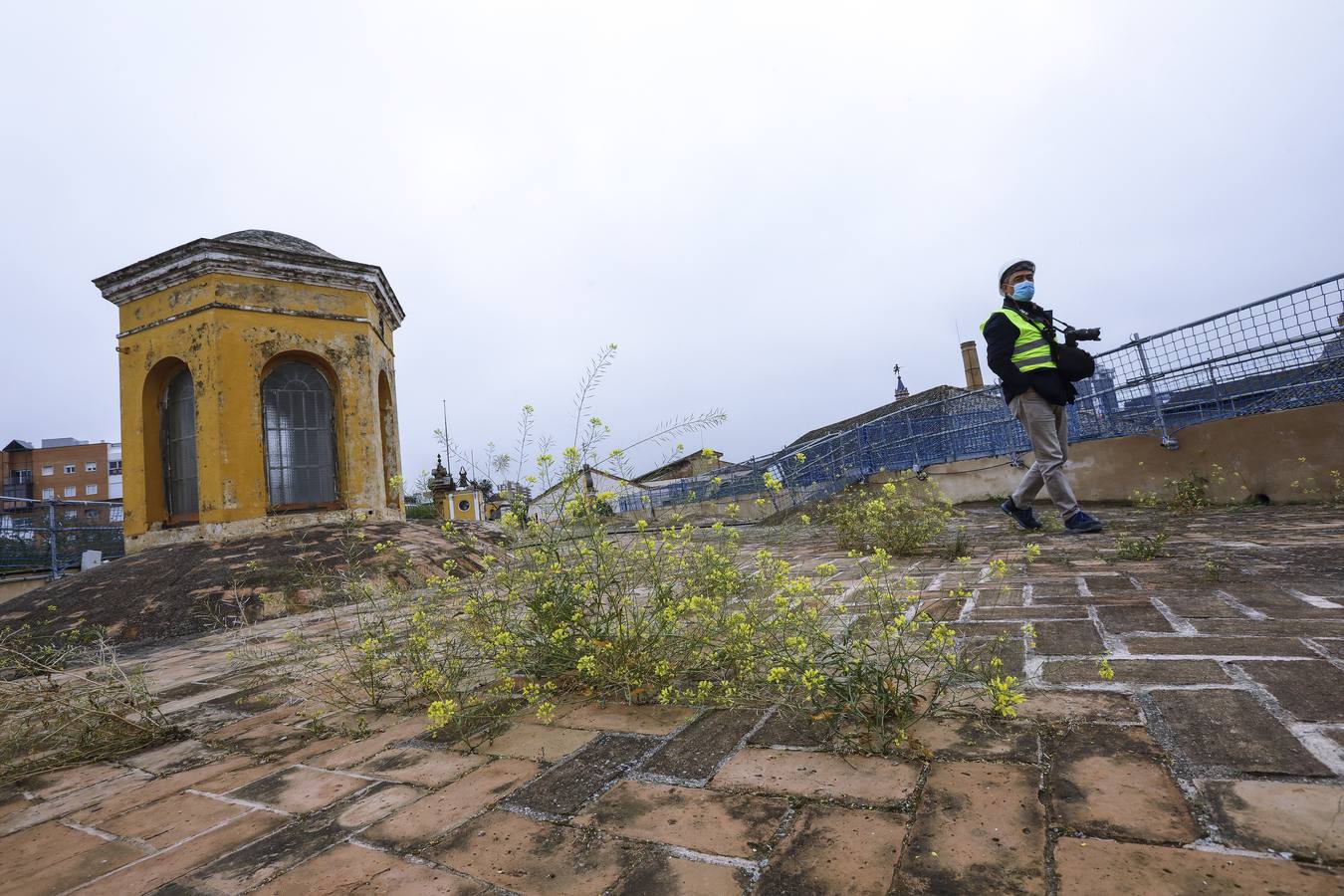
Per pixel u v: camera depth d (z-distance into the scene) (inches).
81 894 56.7
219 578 242.4
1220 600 111.3
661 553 110.0
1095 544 193.8
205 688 133.4
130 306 349.4
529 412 113.6
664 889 48.1
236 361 321.7
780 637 93.0
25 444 2699.3
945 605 127.7
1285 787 52.1
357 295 365.1
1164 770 57.1
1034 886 43.7
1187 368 308.0
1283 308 266.2
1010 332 220.4
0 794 84.4
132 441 344.2
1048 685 79.5
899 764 64.4
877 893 44.8
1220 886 41.7
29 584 455.5
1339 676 72.7
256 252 327.9
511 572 110.0
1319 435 270.1
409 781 74.5
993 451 453.1
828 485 590.6
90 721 104.3
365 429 357.1
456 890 51.0
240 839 64.3
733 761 70.0
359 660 123.2
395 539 293.7
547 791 67.5
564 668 101.0
